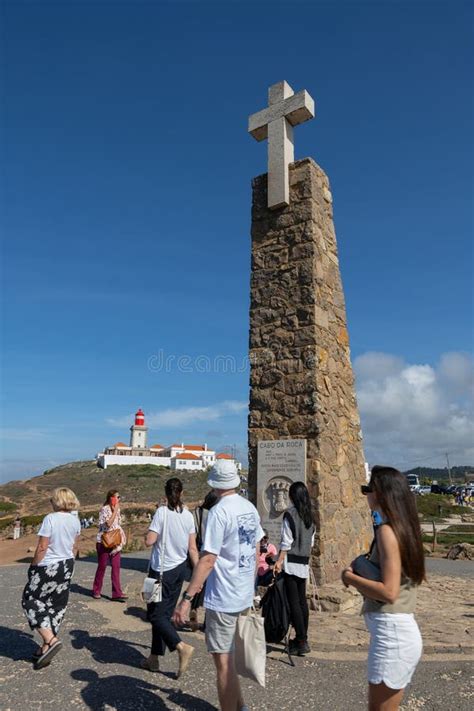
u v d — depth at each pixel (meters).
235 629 3.68
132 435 100.06
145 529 24.97
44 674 4.90
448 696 4.36
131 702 4.27
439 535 19.45
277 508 8.15
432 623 6.50
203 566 3.57
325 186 9.82
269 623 5.47
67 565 5.38
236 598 3.66
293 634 6.06
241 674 3.72
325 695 4.43
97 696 4.39
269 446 8.48
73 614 7.23
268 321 9.15
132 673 4.94
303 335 8.71
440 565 12.81
